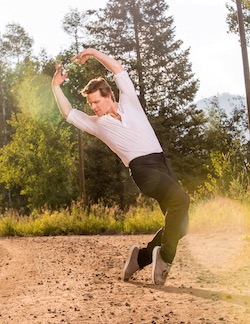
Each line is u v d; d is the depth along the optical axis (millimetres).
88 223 23172
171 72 58875
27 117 51656
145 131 6266
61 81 6617
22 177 50438
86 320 5359
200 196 21906
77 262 10633
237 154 50500
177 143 57094
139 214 21516
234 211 17297
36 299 6750
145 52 58938
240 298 5934
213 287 6828
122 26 59562
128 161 6309
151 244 7258
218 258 9805
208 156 56656
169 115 58375
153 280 6613
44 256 12344
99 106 6289
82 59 6379
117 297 6414
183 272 8320
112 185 54125
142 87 57812
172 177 6363
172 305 5746
